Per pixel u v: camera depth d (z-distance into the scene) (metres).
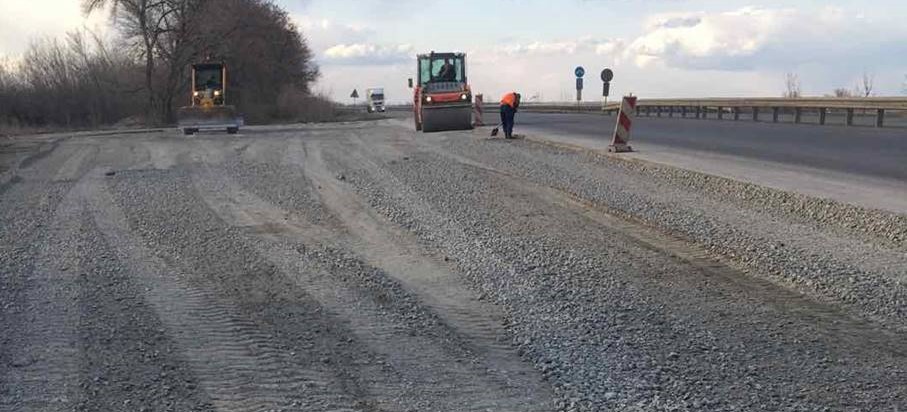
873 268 9.24
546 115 59.41
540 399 5.49
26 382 5.83
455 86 37.31
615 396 5.50
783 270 9.20
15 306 7.96
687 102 48.44
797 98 37.31
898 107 29.88
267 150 28.41
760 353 6.42
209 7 62.62
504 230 11.95
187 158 25.94
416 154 24.77
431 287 8.71
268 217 13.66
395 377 5.94
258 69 68.75
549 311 7.66
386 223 12.84
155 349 6.59
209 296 8.38
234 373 6.01
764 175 16.55
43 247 11.15
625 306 7.82
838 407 5.30
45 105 60.34
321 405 5.39
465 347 6.63
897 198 13.20
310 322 7.39
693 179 16.45
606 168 19.41
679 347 6.57
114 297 8.36
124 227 12.84
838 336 6.88
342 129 45.09
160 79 62.12
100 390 5.66
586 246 10.75
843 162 18.78
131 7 59.75
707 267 9.51
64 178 20.62
